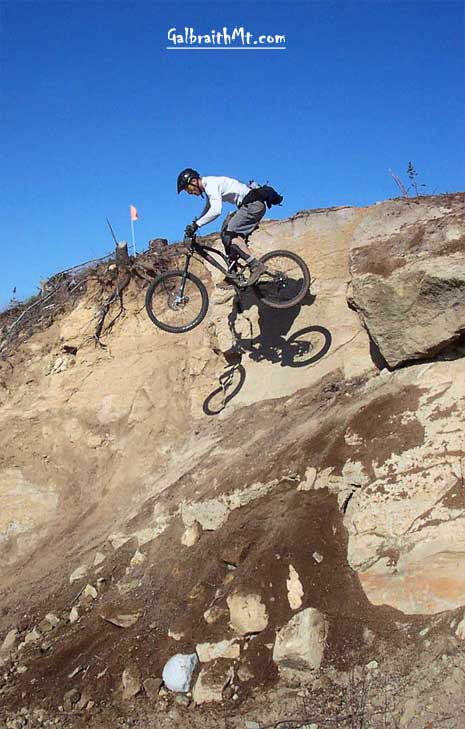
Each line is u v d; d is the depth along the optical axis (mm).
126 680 5340
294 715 4602
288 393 8203
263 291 8242
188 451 8570
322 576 5344
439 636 4660
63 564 7977
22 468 9477
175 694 5148
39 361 10227
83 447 9375
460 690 4250
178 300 8125
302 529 5660
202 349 9258
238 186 7730
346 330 8211
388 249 6594
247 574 5551
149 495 8273
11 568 8656
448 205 6773
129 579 6645
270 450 6789
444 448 5355
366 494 5457
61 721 5277
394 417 5828
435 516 5113
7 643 6641
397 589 5070
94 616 6309
